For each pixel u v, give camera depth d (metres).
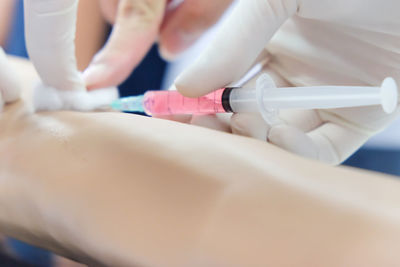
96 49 1.13
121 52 0.79
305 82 0.69
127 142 0.42
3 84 0.57
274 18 0.58
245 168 0.36
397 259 0.27
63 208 0.39
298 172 0.37
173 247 0.33
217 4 0.94
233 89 0.56
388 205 0.32
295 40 0.68
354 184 0.35
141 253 0.34
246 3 0.58
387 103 0.47
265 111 0.55
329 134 0.68
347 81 0.67
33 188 0.42
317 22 0.65
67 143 0.45
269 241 0.30
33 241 0.48
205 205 0.34
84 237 0.37
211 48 0.57
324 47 0.66
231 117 0.58
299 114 0.68
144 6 0.82
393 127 1.09
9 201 0.44
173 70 1.21
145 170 0.38
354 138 0.69
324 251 0.29
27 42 0.54
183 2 0.96
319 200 0.32
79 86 0.59
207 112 0.59
